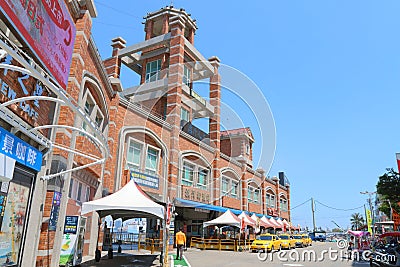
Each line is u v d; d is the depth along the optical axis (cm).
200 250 2414
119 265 1301
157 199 2147
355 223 9975
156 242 2064
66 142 1109
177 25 2844
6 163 702
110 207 1117
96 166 1502
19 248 865
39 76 504
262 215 3534
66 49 980
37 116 909
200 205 2386
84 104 1311
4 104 579
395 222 3003
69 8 1112
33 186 924
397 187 1838
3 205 780
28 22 706
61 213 1084
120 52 3167
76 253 1144
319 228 9056
